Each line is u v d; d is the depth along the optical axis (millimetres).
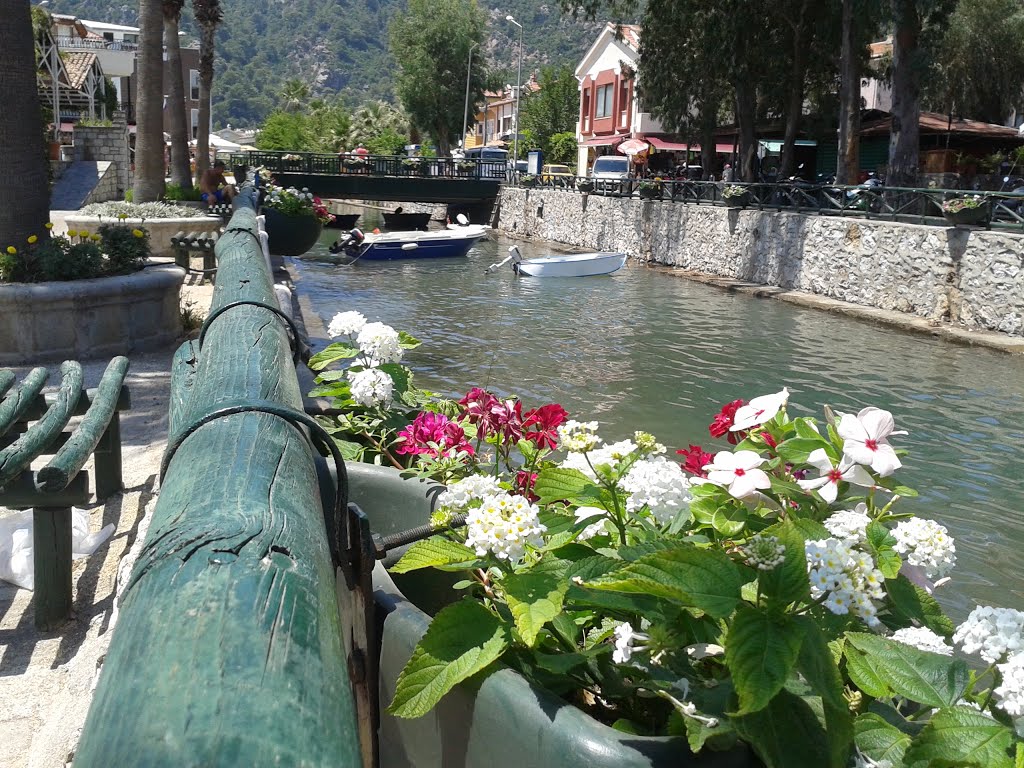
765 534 1655
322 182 40750
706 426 9586
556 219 37406
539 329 16078
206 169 29859
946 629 1910
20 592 4129
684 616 1748
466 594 2451
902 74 21375
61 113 44438
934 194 17500
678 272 25797
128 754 856
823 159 39719
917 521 1944
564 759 1544
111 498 5258
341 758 952
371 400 3725
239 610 1121
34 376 5070
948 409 10453
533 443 2979
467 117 63406
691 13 26156
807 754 1481
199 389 2381
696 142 37719
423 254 29734
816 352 14062
